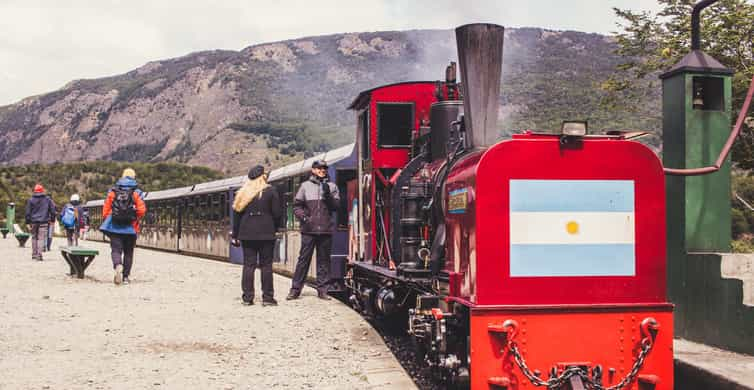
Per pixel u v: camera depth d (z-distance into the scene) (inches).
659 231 216.7
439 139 312.2
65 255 625.3
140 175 4042.8
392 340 374.0
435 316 229.9
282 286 564.1
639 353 209.2
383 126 371.9
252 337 331.9
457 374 221.5
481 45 253.4
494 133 255.1
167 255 1117.1
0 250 1078.4
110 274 644.1
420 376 291.1
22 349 301.7
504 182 212.4
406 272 294.4
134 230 558.3
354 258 446.6
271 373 263.0
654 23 590.6
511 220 212.1
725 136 279.9
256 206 429.1
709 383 222.1
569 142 214.7
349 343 318.3
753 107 505.0
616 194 215.6
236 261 884.0
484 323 204.8
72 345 311.4
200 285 560.7
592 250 213.9
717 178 279.0
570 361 206.2
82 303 441.7
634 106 645.3
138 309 418.6
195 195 1143.0
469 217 219.0
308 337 332.2
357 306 456.4
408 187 308.3
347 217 526.9
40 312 403.5
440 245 267.7
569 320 207.3
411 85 373.7
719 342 256.5
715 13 546.0
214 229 1013.8
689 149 276.2
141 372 263.0
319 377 257.0
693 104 279.4
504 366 204.4
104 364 275.3
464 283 225.8
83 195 3720.5
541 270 212.4
